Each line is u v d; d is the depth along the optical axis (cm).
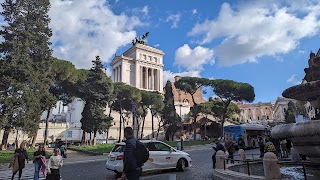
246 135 3275
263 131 3612
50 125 5450
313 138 821
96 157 2527
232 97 4959
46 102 3241
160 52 9638
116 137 6212
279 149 1742
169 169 1384
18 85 2870
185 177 1112
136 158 519
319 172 932
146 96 5350
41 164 1097
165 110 5550
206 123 6988
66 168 1727
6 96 2834
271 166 753
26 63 3038
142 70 8994
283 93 1054
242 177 843
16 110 2853
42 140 5234
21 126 2853
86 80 4116
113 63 9444
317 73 974
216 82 4994
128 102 5044
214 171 1053
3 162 2039
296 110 6619
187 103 8475
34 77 3067
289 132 885
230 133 3272
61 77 3759
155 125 7050
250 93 4794
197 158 2109
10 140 4503
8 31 3169
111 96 4253
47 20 3425
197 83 5119
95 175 1304
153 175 1203
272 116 12356
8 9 3225
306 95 973
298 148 905
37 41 3325
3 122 2761
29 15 3316
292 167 1171
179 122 5716
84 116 4025
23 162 1158
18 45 3097
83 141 4188
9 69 2911
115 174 1301
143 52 9238
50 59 3397
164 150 1316
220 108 6612
